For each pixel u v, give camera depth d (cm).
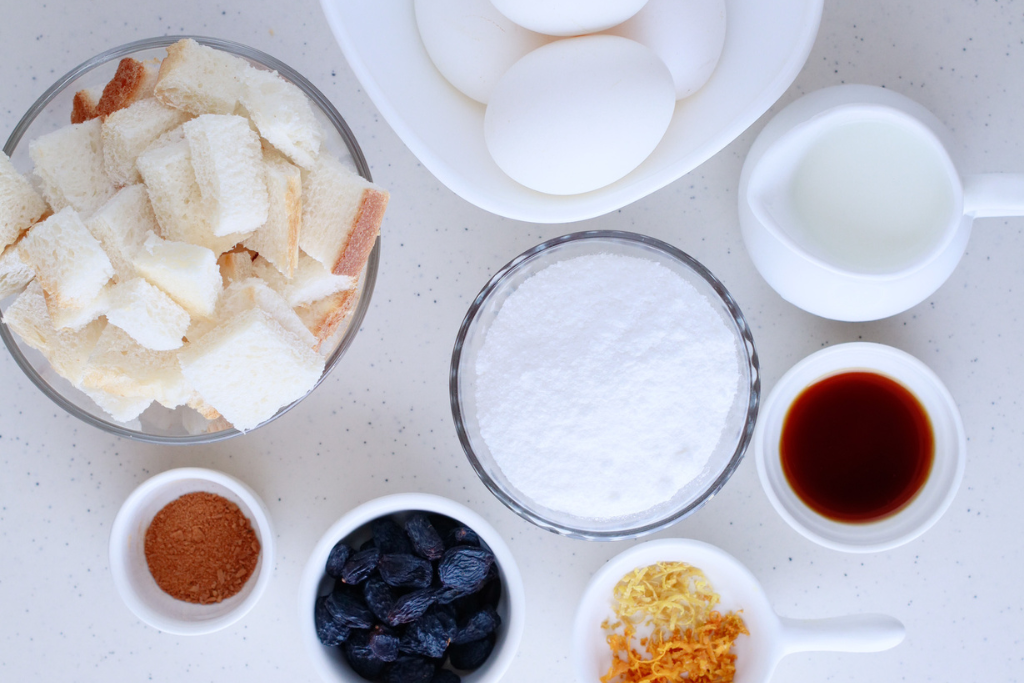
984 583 49
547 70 40
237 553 47
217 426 45
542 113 40
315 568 45
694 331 45
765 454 47
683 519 48
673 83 41
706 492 46
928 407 47
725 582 47
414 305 48
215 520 47
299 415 48
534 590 49
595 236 46
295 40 47
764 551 49
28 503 49
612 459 45
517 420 45
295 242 42
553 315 46
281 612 49
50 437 48
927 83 48
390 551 47
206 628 46
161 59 45
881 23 47
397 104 41
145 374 43
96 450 48
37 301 43
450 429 49
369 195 42
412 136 40
